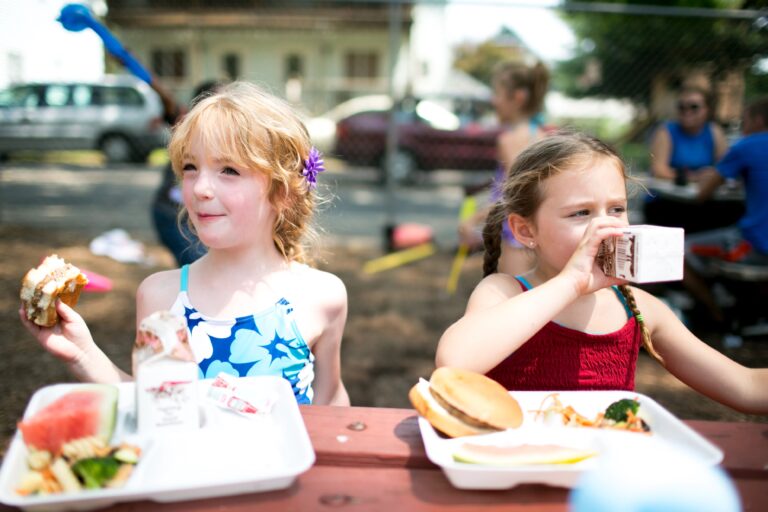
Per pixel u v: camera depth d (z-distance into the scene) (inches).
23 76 288.7
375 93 629.3
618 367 59.7
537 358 58.6
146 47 679.7
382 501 36.4
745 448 42.9
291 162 61.6
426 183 450.6
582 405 46.1
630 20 513.0
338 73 735.1
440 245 274.7
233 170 55.7
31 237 252.1
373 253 255.9
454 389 42.6
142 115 434.3
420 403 42.6
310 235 71.7
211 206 55.4
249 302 59.5
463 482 37.1
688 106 189.5
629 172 68.1
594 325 59.2
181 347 41.3
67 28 98.7
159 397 40.5
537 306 50.3
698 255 156.9
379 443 42.2
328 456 40.8
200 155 55.4
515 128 141.6
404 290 204.8
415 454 40.6
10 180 377.1
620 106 556.4
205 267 61.0
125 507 34.9
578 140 58.2
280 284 61.1
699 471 36.1
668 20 458.9
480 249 144.2
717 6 509.0
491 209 66.9
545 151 58.2
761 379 55.3
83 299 178.9
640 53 526.0
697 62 362.0
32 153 427.8
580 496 35.9
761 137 149.3
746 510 36.0
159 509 34.9
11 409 109.6
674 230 45.4
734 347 151.6
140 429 40.5
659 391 127.8
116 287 191.9
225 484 35.2
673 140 192.1
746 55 310.3
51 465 35.9
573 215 56.1
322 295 62.7
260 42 721.6
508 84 142.2
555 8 225.6
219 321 58.6
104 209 313.9
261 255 61.2
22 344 142.4
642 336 59.1
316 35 722.8
